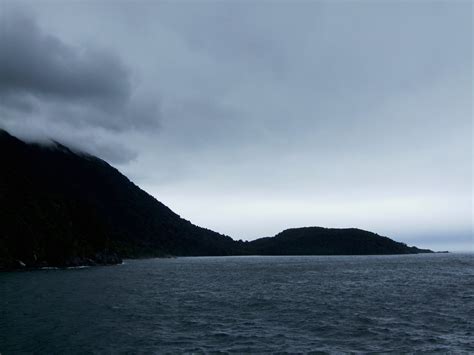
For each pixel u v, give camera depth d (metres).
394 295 55.47
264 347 27.25
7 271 113.94
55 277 89.44
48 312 40.56
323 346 27.47
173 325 34.56
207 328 33.34
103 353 25.84
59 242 143.88
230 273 110.31
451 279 82.94
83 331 31.83
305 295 56.59
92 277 90.38
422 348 26.80
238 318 38.00
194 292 60.94
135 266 155.62
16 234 128.62
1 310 41.53
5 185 155.62
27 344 27.84
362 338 29.67
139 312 41.31
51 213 158.62
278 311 42.16
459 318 37.16
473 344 27.78
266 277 93.81
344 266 147.50
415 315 38.97
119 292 59.94
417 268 129.12
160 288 66.94
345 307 44.59
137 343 28.31
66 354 25.64
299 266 151.62
